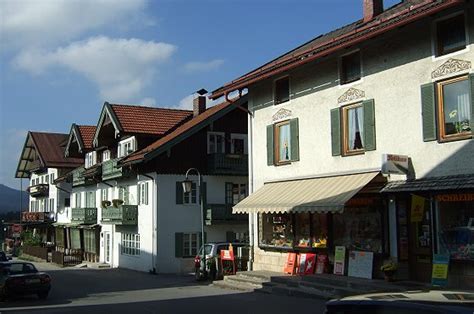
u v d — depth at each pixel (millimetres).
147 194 36000
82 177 48281
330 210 18125
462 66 16062
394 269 17422
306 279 19938
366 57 19406
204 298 19672
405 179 17547
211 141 36750
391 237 18188
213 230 36125
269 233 24109
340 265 19891
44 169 64500
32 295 23641
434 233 16641
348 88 20078
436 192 16297
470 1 15641
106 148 45156
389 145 18312
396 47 18266
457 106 16312
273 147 23875
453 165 16188
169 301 19266
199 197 35938
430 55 17078
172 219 35031
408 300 4715
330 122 20812
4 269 22453
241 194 37375
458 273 15977
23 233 67188
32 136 63219
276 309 16109
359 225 19547
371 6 22469
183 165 35625
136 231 37656
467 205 15859
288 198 20828
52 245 58812
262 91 24812
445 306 4387
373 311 4852
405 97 17844
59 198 58406
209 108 41781
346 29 24391
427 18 17109
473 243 15633
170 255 34844
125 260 39625
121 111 39438
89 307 18516
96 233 46156
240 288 22188
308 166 21828
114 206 39688
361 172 19297
